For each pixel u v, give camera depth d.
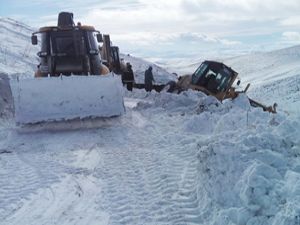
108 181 6.88
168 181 6.73
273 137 6.40
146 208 5.75
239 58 91.62
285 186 4.67
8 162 8.06
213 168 5.80
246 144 6.23
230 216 4.77
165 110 14.12
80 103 11.24
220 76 17.48
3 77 14.13
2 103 12.97
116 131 10.78
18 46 32.72
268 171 5.04
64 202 5.99
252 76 58.84
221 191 5.38
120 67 23.06
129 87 22.14
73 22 13.32
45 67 12.96
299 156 5.89
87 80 11.22
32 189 6.48
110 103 11.40
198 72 17.84
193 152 8.48
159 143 9.53
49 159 8.27
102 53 23.03
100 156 8.48
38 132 10.84
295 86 36.84
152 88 20.56
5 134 10.63
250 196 4.70
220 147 5.97
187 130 10.80
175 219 5.36
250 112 9.93
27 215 5.54
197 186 6.27
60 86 11.12
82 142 9.71
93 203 5.95
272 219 4.30
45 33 12.91
